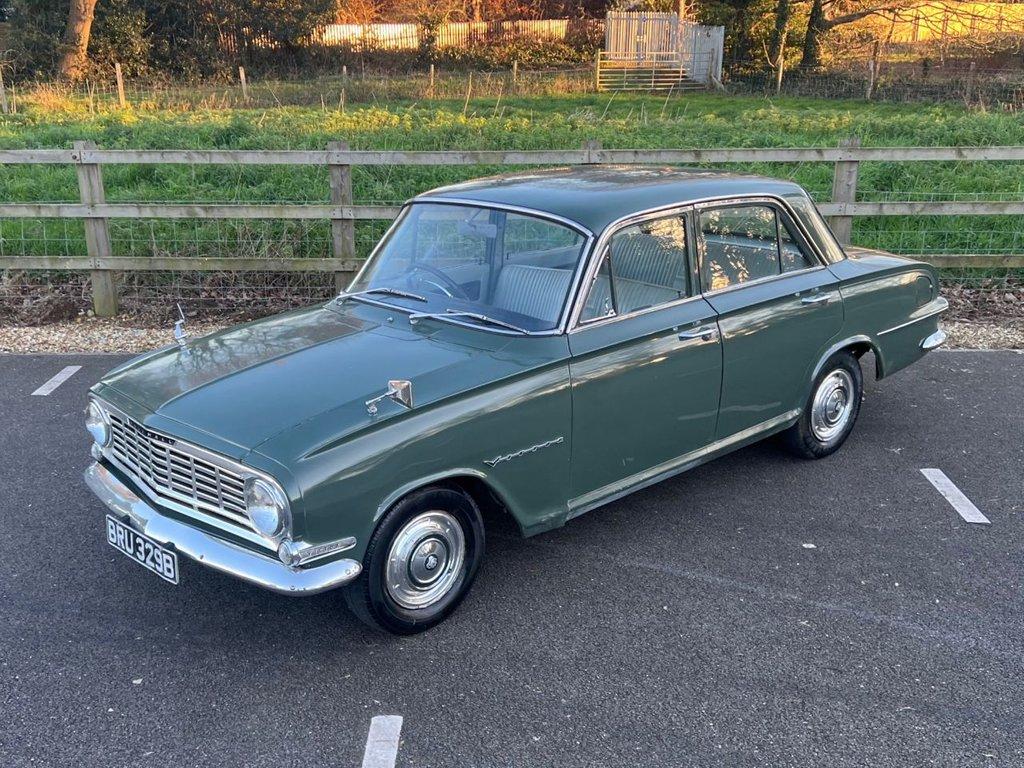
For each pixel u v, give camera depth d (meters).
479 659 3.38
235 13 31.42
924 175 10.71
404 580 3.39
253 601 3.80
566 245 3.86
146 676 3.30
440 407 3.33
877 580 3.91
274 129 13.75
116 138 13.27
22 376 6.61
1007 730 2.98
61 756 2.88
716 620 3.62
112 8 29.83
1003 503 4.62
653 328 3.97
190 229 9.44
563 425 3.70
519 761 2.85
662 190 4.23
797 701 3.13
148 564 3.42
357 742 2.94
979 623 3.59
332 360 3.63
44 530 4.38
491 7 40.19
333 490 3.04
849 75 28.39
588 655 3.40
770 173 10.77
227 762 2.86
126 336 7.60
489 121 15.32
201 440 3.17
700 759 2.85
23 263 8.03
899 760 2.84
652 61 28.84
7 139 13.40
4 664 3.36
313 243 9.29
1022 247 9.08
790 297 4.61
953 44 31.38
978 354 7.01
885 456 5.21
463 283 4.08
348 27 34.22
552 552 4.18
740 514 4.54
